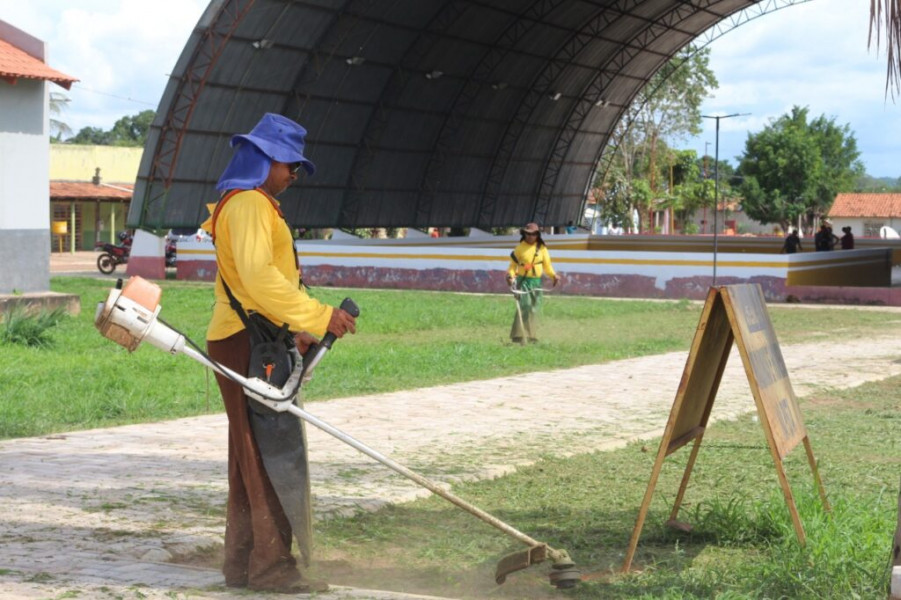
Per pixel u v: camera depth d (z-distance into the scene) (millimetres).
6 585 4164
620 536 5598
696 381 5160
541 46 45188
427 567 4996
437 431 8938
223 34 34062
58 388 11031
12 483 6484
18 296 19516
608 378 12906
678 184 96188
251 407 4336
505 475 7266
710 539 5547
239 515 4395
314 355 4340
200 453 7711
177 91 34844
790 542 5035
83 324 18672
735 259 30312
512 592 4570
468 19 40406
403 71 40906
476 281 32938
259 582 4270
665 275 30953
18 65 19422
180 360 14062
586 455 7996
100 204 64750
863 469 7441
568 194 56281
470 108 45531
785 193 105500
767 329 5387
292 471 4336
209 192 37781
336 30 36750
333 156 40906
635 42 48938
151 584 4273
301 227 40469
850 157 112250
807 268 30656
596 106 52531
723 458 7914
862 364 14539
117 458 7465
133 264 36938
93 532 5277
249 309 4379
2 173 19484
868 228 108188
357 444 4258
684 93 81125
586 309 25016
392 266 34000
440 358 14383
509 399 10984
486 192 50031
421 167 45438
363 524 5812
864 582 4480
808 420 9750
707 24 49531
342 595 4199
